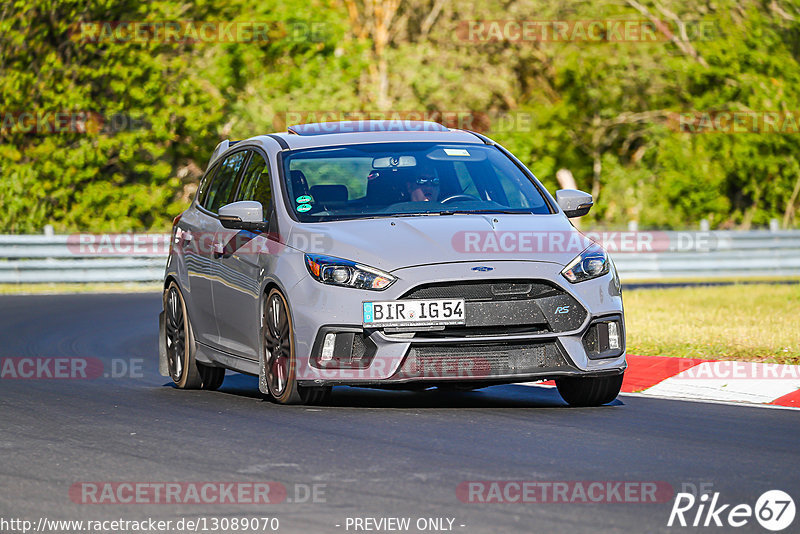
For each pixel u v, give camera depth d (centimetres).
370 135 3253
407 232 2794
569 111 11512
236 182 3309
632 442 2356
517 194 3091
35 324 5525
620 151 12044
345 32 10812
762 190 11656
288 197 2988
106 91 10162
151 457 2250
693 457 2206
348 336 2697
